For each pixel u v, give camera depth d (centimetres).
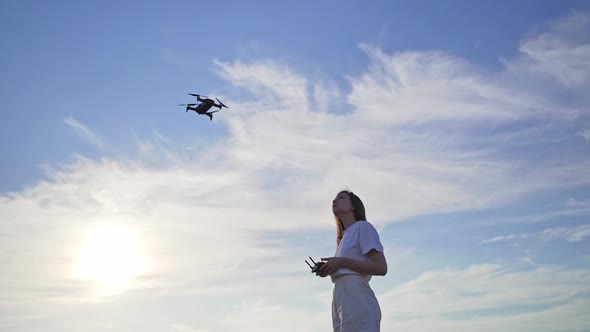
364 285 668
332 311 692
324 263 679
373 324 652
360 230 700
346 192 759
